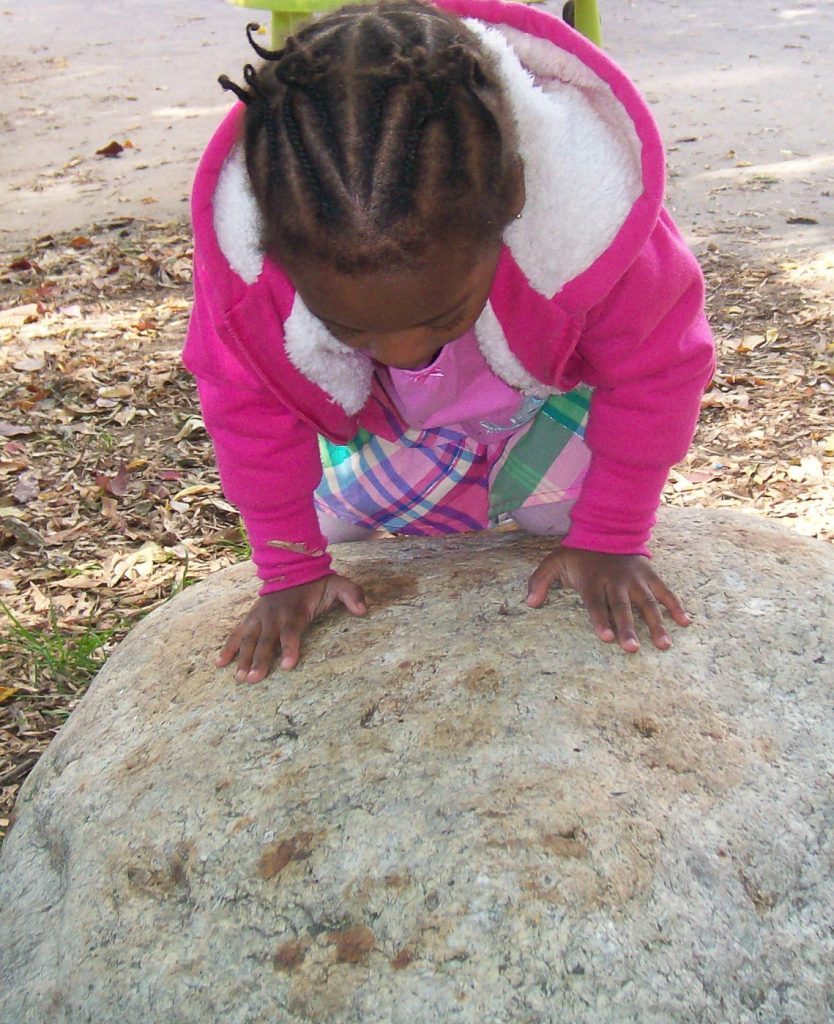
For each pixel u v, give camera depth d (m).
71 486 5.08
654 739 2.03
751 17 11.94
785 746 2.05
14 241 7.80
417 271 1.76
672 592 2.29
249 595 2.56
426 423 2.50
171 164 9.02
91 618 4.24
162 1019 1.87
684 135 8.69
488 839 1.89
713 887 1.85
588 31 2.74
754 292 6.25
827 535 4.35
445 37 1.84
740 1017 1.76
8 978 2.12
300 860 1.94
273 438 2.30
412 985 1.77
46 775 2.38
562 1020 1.72
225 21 13.44
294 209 1.77
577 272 2.02
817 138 8.47
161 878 2.02
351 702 2.16
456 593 2.39
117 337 6.42
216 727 2.21
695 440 5.05
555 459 2.60
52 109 10.62
